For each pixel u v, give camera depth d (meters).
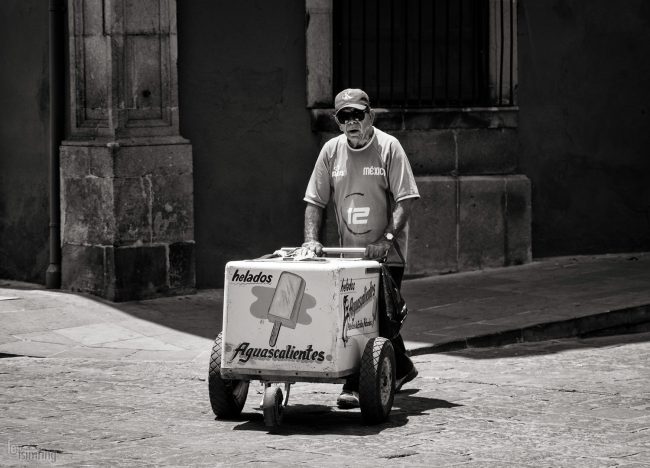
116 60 15.61
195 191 16.44
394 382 10.12
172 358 13.10
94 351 13.41
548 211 18.50
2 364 12.85
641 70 19.05
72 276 16.25
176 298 16.00
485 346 13.73
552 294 15.88
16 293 15.93
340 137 10.73
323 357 9.41
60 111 16.39
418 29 17.45
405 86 17.39
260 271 9.52
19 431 9.70
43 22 16.67
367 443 9.16
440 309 15.13
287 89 16.84
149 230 15.80
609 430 9.61
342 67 17.17
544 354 13.28
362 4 17.16
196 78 16.38
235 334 9.61
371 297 10.02
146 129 15.88
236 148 16.64
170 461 8.57
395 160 10.44
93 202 15.80
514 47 17.91
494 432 9.54
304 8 16.83
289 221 16.97
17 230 17.44
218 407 10.02
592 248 18.88
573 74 18.59
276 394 9.75
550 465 8.42
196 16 16.31
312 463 8.47
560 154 18.53
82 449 9.01
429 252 17.34
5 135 17.59
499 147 17.83
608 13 18.78
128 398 11.12
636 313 14.97
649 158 19.14
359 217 10.55
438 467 8.36
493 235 17.75
